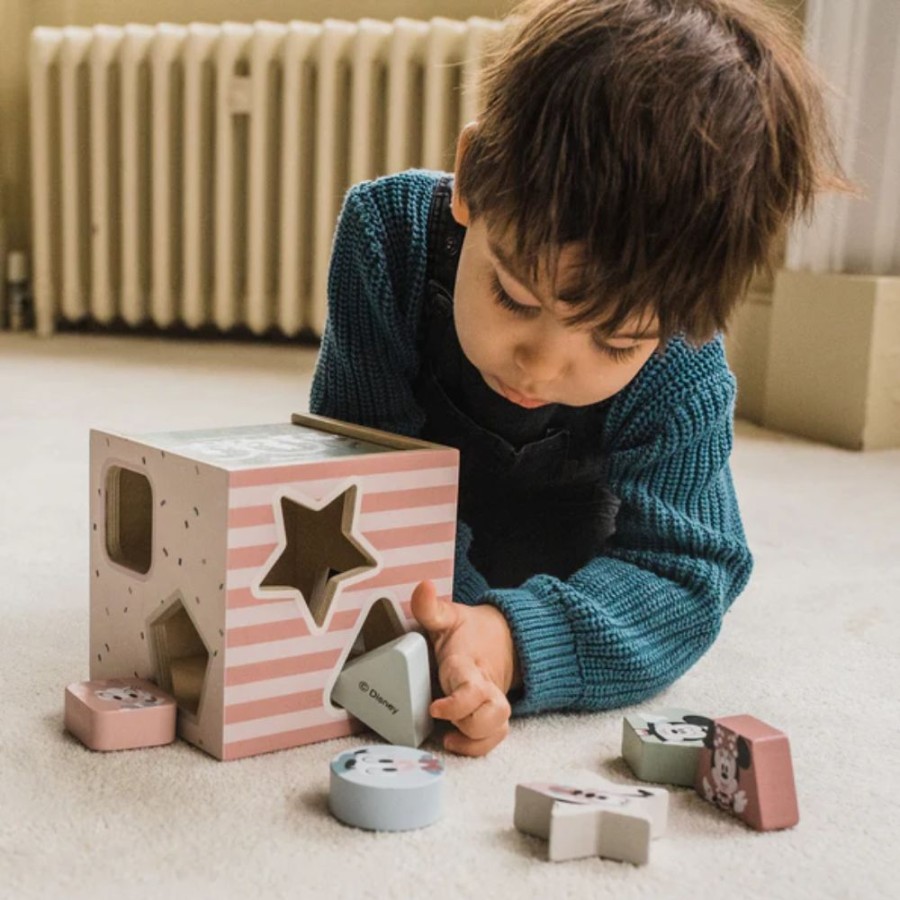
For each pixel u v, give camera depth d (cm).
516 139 69
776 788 71
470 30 260
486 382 90
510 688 84
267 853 65
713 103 68
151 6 308
